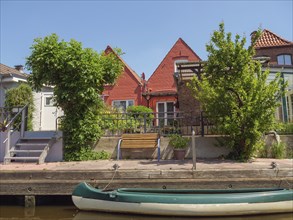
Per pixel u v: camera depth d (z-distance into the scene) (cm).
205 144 940
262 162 801
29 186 663
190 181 630
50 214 618
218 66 862
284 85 835
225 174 643
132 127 1062
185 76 1380
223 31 856
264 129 840
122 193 578
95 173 664
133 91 2130
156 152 961
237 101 866
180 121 1081
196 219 544
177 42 2245
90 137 965
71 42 927
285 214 559
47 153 903
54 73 930
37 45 912
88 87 930
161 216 556
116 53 1066
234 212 539
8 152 895
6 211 644
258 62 870
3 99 1612
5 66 1997
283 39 2169
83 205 594
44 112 1681
